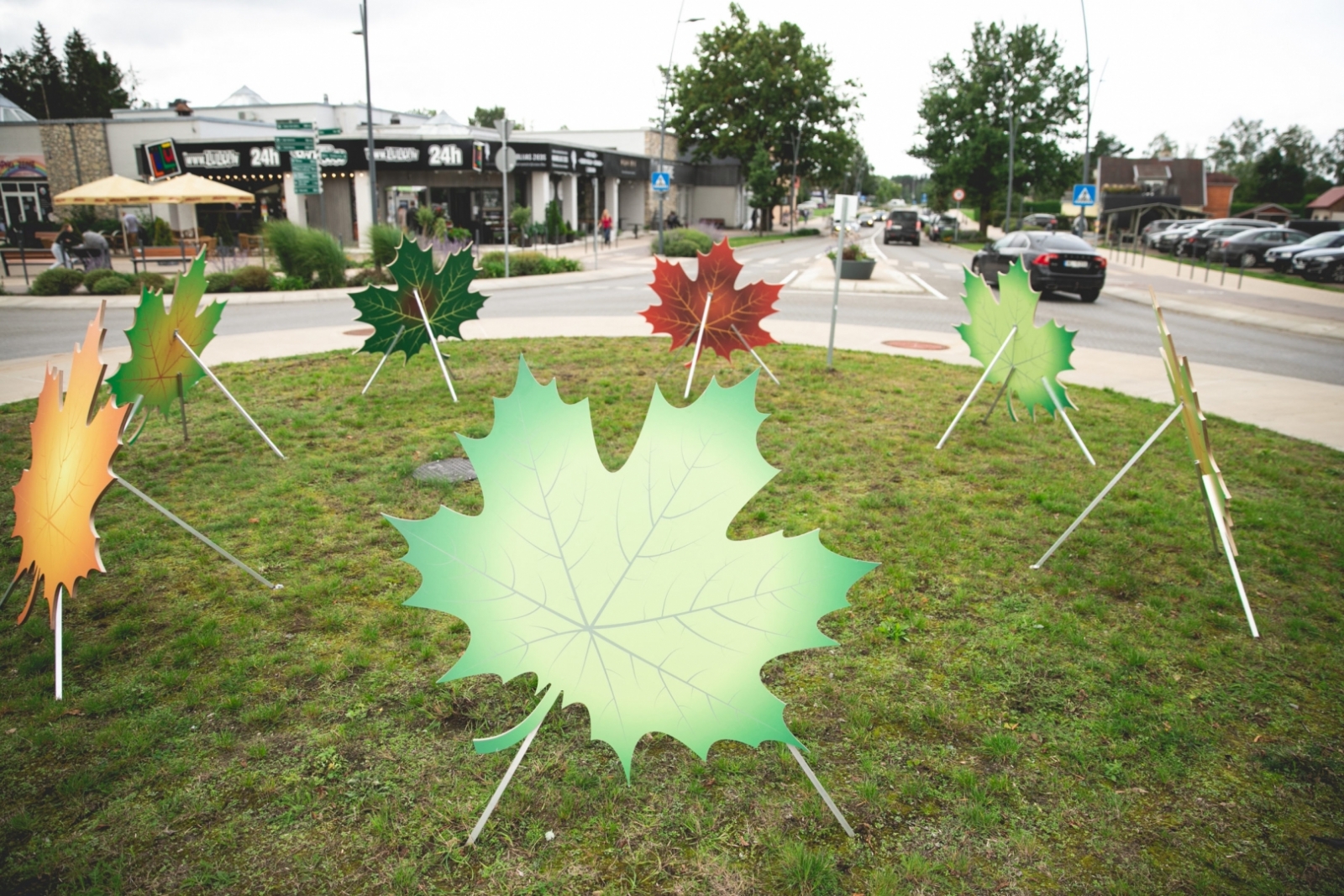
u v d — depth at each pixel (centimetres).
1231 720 329
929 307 1708
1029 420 772
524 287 2088
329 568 451
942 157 5853
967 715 330
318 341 1175
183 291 554
